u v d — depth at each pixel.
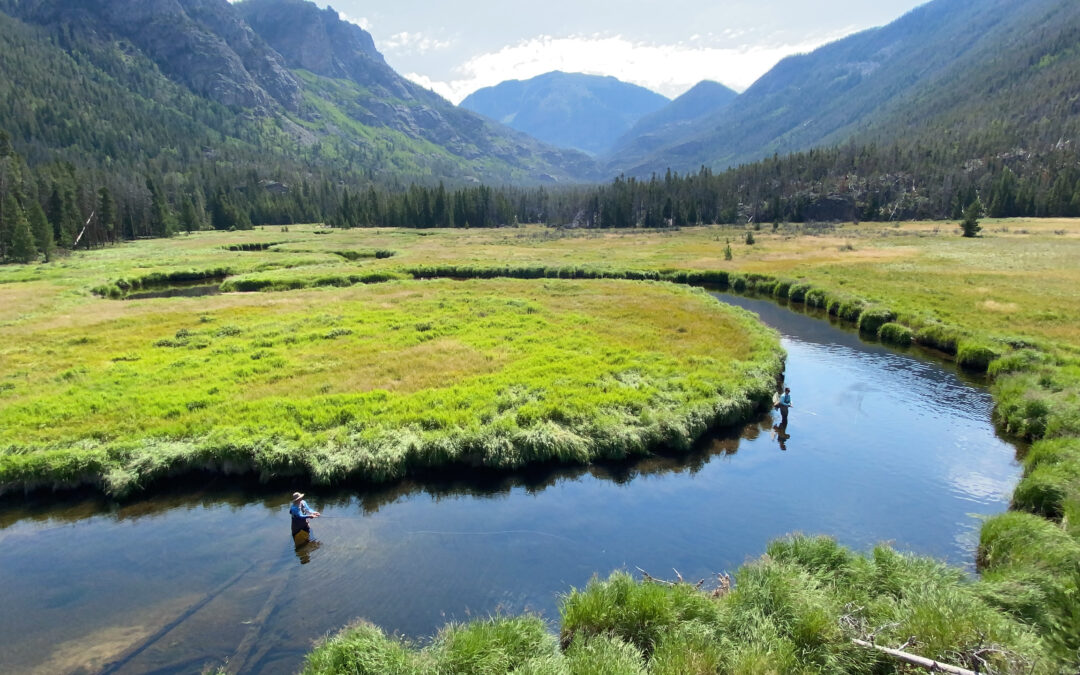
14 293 52.91
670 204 181.12
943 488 19.53
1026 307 43.16
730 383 27.52
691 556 15.54
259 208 199.38
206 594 13.52
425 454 20.84
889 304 46.41
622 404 24.88
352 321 41.72
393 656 10.82
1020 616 11.38
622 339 36.53
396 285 59.56
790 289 59.19
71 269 73.06
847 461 21.73
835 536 16.50
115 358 32.78
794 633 11.09
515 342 35.56
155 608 12.98
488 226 198.75
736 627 11.62
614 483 20.03
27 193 108.19
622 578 13.28
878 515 17.77
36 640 11.95
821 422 25.78
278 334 38.09
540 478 20.38
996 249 80.38
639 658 10.91
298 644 11.82
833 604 11.73
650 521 17.41
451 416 23.17
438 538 16.19
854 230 129.38
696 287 59.06
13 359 32.34
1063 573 12.34
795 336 42.75
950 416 26.33
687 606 12.26
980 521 17.31
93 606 13.09
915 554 14.56
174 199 181.38
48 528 16.97
